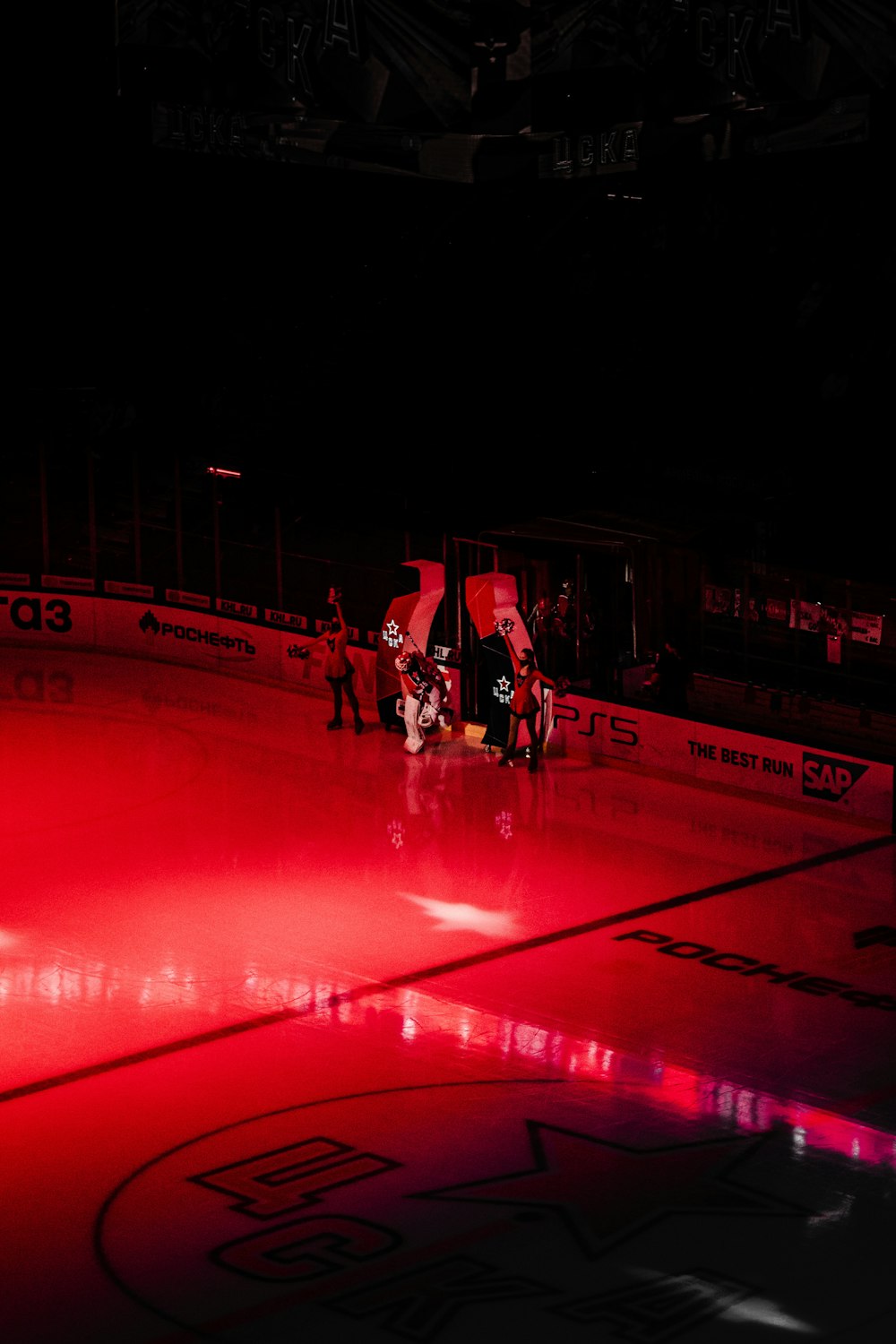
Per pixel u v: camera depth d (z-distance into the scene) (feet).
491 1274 39.78
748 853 72.90
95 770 84.89
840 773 77.51
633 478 114.21
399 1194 43.75
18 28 115.96
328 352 128.88
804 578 99.45
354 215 130.31
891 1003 57.00
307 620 100.22
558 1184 44.34
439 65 91.15
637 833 75.56
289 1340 37.04
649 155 89.15
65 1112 48.75
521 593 93.35
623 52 88.58
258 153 93.09
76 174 120.26
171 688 101.55
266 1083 50.65
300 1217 42.57
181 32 92.02
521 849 73.20
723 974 59.52
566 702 87.97
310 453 122.52
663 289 125.90
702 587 99.35
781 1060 52.42
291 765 86.17
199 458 117.60
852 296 118.73
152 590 107.76
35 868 70.44
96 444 117.39
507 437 120.88
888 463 110.11
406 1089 50.29
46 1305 38.42
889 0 82.23
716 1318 37.83
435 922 64.39
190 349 124.16
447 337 128.67
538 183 128.06
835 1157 46.01
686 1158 45.85
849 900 67.10
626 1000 57.16
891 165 115.85
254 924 64.18
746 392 118.83
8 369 120.06
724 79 86.99
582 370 124.67
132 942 62.39
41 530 110.32
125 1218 42.55
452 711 92.63
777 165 120.26
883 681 93.71
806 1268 40.09
